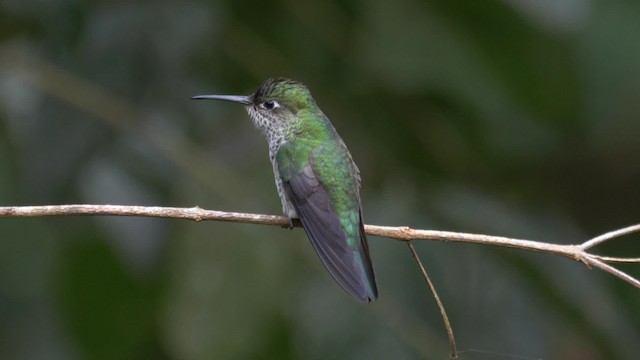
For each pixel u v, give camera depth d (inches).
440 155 441.1
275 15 443.5
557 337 408.2
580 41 433.1
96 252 407.2
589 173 499.2
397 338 394.6
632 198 530.6
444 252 409.7
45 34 430.9
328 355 391.9
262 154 424.5
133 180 413.1
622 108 440.8
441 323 398.6
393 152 439.5
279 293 400.8
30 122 418.3
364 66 441.1
